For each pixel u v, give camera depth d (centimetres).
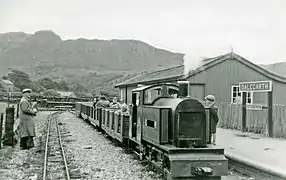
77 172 959
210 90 2103
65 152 1307
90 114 2647
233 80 2152
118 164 1079
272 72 2175
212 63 2100
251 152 1096
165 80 2236
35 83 8550
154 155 954
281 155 1037
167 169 827
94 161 1128
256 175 885
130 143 1290
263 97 2120
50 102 5625
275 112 1689
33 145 1395
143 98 1045
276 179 807
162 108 852
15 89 6731
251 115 1839
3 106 3412
